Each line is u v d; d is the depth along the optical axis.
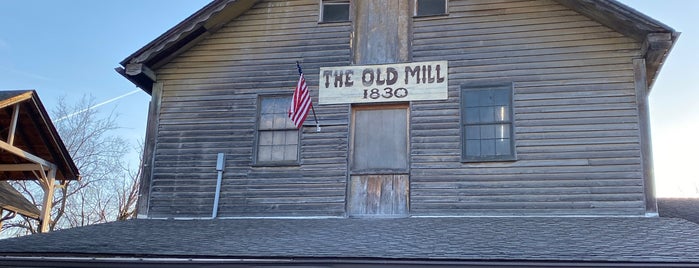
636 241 8.15
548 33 11.20
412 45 11.70
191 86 12.25
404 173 11.12
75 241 9.39
